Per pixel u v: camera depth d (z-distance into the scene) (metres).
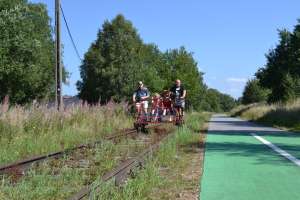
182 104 25.95
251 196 9.33
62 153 14.54
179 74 81.44
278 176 11.56
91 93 89.56
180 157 14.88
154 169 10.92
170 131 24.23
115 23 93.31
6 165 11.75
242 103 141.12
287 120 37.62
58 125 21.52
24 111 20.78
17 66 37.34
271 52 72.31
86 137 20.77
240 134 25.80
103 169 12.02
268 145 19.11
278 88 71.25
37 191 9.05
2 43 33.97
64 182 10.23
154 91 60.47
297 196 9.32
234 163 13.71
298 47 67.31
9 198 8.58
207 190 9.88
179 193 9.49
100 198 8.16
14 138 17.22
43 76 64.06
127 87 59.88
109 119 27.77
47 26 67.69
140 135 22.62
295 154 15.93
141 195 8.91
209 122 47.44
